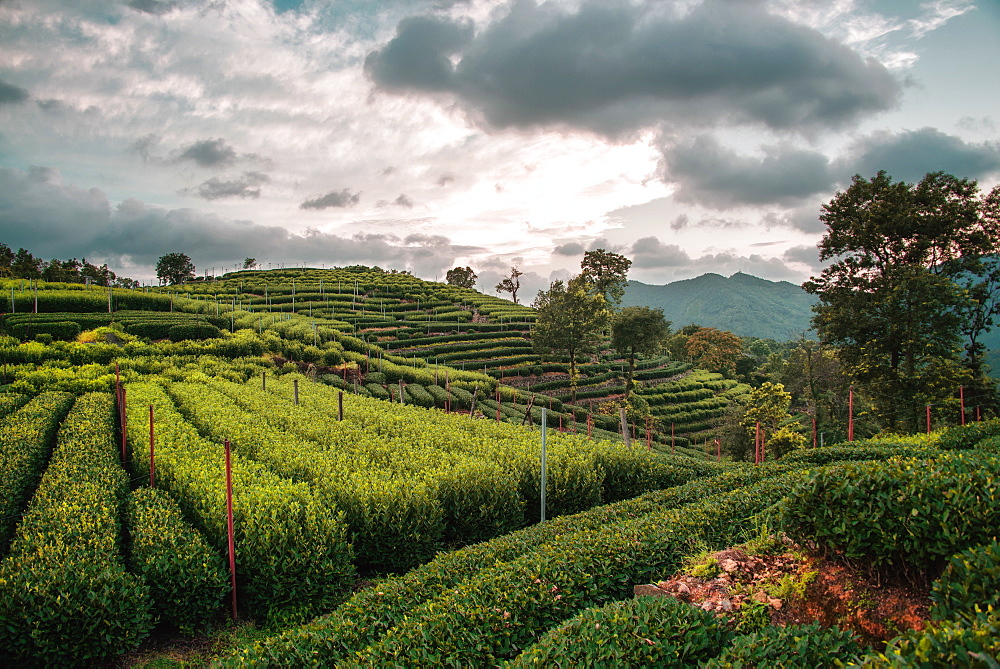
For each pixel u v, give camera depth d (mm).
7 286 73000
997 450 16219
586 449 24266
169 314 70750
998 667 4055
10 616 10734
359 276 132625
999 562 5930
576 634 7340
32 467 21156
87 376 41375
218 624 13492
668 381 81125
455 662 8023
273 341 60656
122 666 11719
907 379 35938
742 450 48469
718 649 6848
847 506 8102
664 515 13336
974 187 35219
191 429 25531
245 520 14750
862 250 38719
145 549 13336
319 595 14172
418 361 69500
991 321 38656
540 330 69812
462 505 18203
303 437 26312
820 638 6160
